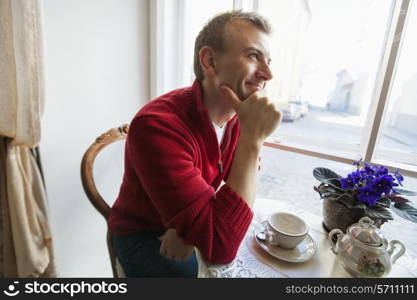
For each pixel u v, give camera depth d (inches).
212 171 29.6
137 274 28.8
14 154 34.8
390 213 26.8
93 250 52.6
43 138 41.1
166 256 25.6
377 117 40.3
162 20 50.5
